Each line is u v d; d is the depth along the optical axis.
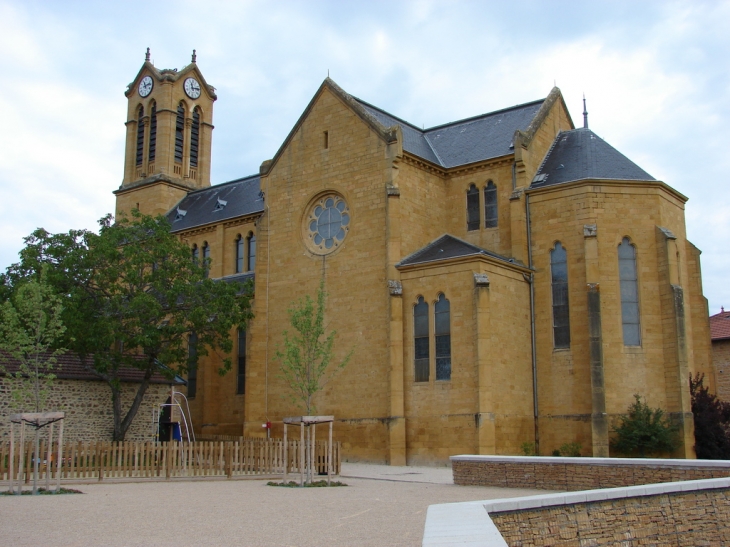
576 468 31.73
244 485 34.84
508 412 48.12
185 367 54.28
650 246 50.81
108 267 52.06
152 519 22.58
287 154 58.47
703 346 54.53
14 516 23.28
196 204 81.56
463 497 29.05
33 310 39.72
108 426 52.38
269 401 55.91
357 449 50.50
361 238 53.19
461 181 57.12
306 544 17.89
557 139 58.69
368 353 51.25
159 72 89.81
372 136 53.81
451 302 48.16
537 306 51.78
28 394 41.06
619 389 48.78
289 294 56.34
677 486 22.88
